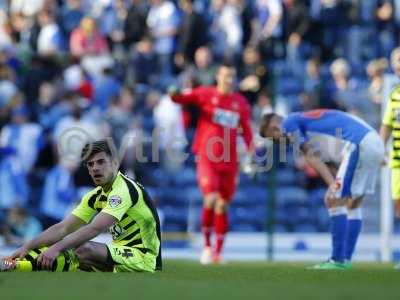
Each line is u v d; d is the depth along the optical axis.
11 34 60.03
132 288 20.12
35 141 52.12
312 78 55.78
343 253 32.97
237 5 59.34
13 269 24.97
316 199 54.91
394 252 50.09
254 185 55.56
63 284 20.86
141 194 25.70
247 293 19.27
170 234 51.50
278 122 32.91
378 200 51.72
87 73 55.62
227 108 40.88
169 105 53.75
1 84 55.06
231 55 55.81
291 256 50.62
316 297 18.42
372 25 61.31
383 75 49.84
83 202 26.19
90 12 62.28
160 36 58.62
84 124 50.97
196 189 54.16
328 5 60.75
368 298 18.36
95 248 25.23
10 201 49.94
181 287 20.67
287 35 59.69
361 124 32.59
